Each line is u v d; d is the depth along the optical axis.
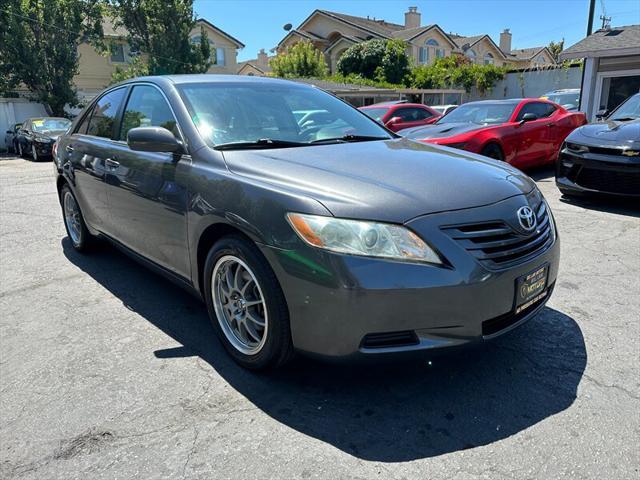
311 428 2.23
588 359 2.73
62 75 21.98
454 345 2.20
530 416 2.28
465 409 2.34
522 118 8.20
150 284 4.02
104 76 27.73
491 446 2.09
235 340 2.73
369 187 2.32
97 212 4.09
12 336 3.16
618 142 5.66
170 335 3.12
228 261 2.62
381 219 2.14
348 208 2.17
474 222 2.25
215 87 3.41
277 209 2.29
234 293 2.69
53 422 2.30
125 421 2.29
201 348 2.95
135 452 2.09
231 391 2.51
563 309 3.34
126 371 2.71
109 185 3.70
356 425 2.24
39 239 5.44
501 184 2.57
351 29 35.72
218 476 1.95
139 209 3.33
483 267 2.20
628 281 3.80
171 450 2.10
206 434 2.20
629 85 13.95
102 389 2.55
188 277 2.98
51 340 3.09
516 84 28.28
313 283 2.16
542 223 2.64
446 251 2.15
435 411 2.33
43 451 2.11
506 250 2.31
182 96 3.21
